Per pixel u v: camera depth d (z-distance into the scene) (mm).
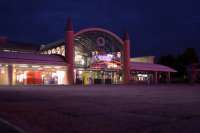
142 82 75438
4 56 50125
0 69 50531
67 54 58312
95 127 9312
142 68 70938
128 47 68125
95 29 61750
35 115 12195
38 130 9102
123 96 23156
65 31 59125
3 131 8984
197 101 18422
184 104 16422
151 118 11023
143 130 8656
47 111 13477
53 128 9320
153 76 78250
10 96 22766
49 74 56906
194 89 37031
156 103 17125
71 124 9938
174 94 26031
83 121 10523
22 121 10695
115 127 9250
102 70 65812
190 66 74250
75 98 21016
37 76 55281
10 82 50438
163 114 12109
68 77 57969
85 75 62875
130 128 9031
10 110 13883
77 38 60688
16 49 72938
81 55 62031
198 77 74062
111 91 31172
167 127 9023
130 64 69125
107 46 66000
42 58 55344
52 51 66312
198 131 8305
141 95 24516
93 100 19266
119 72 68875
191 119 10664
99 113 12641
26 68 53500
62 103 17203
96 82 65062
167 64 97562
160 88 40438
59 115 12141
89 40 62562
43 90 32469
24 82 53281
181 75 96438
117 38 66000
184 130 8469
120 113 12594
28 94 25219
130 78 72875
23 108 14656
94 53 63750
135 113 12562
